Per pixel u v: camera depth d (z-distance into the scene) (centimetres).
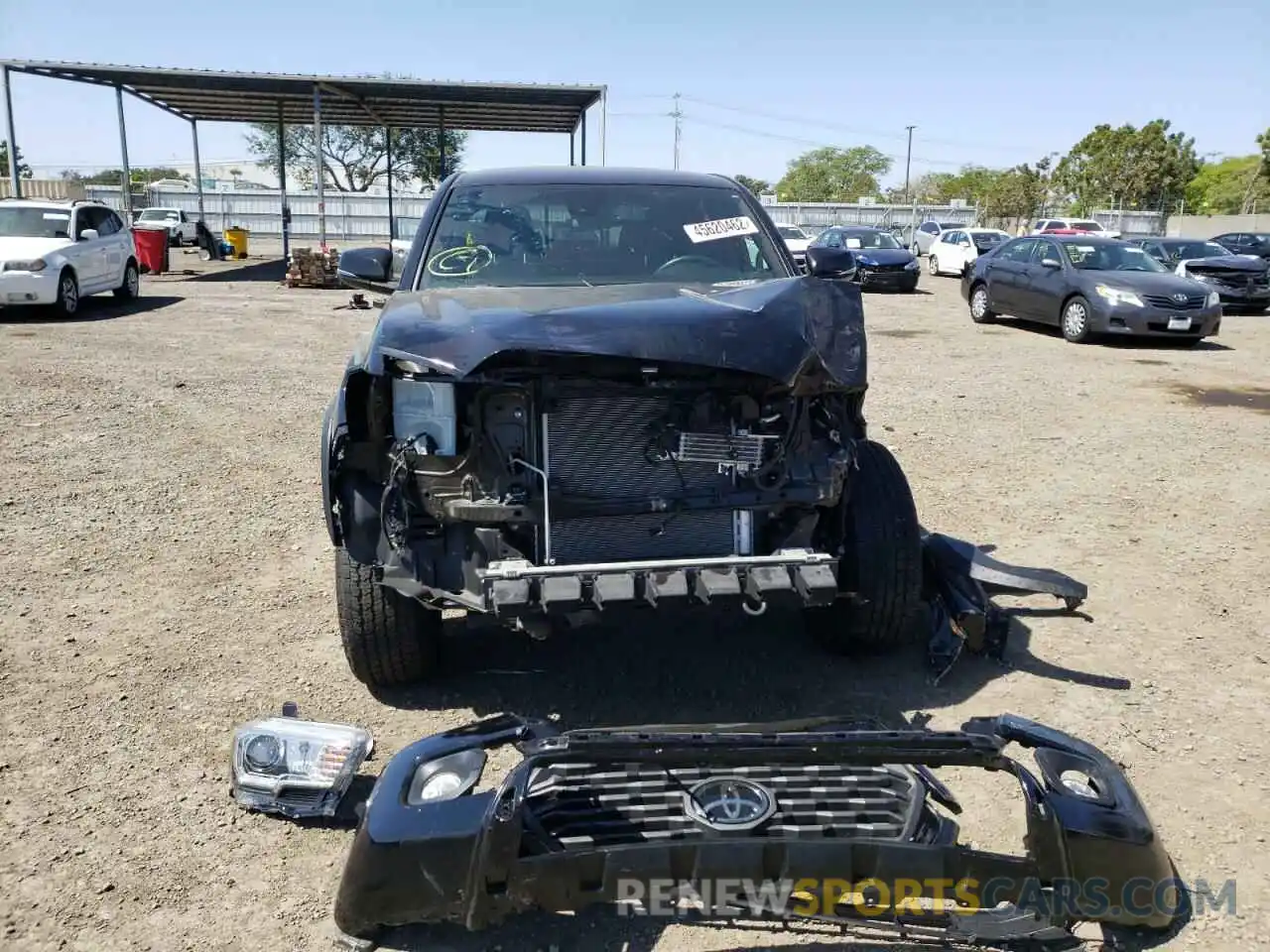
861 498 390
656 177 502
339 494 351
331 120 3142
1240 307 1973
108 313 1698
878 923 258
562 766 284
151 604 493
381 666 386
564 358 317
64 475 714
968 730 278
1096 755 276
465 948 268
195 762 356
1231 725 378
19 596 500
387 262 466
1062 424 890
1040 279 1538
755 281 432
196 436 832
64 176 7450
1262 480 710
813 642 445
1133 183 6216
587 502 334
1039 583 437
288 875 298
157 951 266
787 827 265
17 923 275
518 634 453
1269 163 6438
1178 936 269
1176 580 523
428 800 260
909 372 1177
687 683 411
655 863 249
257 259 3481
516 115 2944
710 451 338
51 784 340
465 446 335
